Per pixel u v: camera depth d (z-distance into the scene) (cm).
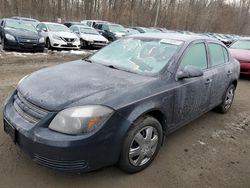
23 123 257
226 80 470
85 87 275
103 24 1789
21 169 286
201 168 320
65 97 256
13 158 304
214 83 420
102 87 277
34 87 282
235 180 304
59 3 4106
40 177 277
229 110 552
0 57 932
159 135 310
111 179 283
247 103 626
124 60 361
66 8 4225
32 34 1109
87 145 241
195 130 432
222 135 422
